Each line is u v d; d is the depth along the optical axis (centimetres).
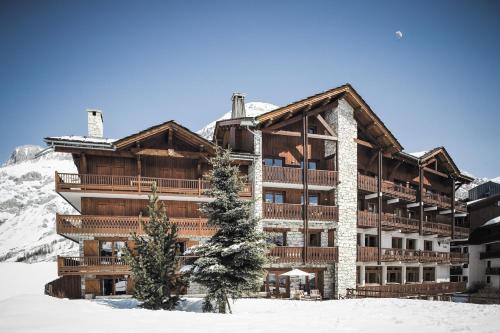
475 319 1284
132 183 2464
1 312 1148
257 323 1112
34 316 1084
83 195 2389
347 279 2719
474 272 4238
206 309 1734
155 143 2514
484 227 4212
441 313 1448
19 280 4772
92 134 2650
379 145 3123
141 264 1714
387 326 1127
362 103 2928
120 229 2330
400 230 3334
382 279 3053
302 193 2877
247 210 1775
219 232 1823
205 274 1717
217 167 1838
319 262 2642
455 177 4059
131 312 1252
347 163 2855
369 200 3244
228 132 3130
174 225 1856
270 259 1834
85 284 2273
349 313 1452
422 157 3472
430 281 3691
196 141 2505
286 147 2834
